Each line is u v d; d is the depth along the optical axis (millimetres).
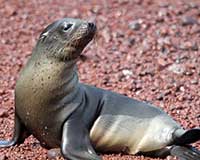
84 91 25375
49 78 24406
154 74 35781
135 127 25281
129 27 43031
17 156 24969
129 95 32750
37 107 24578
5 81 34625
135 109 25625
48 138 25078
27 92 24656
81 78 35250
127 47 39969
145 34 41906
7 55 38906
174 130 24828
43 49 24703
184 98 32250
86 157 23828
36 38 41875
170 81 34594
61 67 24391
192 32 42125
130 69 36531
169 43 40125
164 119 25469
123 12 45938
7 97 32312
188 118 29781
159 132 25078
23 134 25953
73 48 24297
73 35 24188
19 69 36781
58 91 24406
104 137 25172
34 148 25953
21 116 25188
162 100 32156
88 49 39594
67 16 45469
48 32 24703
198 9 46188
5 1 48219
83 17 45312
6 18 45031
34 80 24578
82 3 48094
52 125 24641
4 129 28469
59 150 24891
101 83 34469
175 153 24484
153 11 45938
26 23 44250
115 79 35031
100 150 25422
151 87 33750
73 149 23922
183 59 37906
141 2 48000
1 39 41531
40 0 48594
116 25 43500
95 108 25281
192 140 24531
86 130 24734
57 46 24391
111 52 39188
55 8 47062
